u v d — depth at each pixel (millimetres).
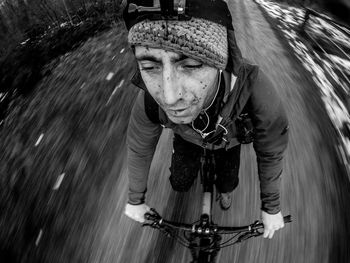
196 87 385
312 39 3723
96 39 4645
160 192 1479
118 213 1479
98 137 2100
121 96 2486
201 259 797
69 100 2865
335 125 1948
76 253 1429
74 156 2014
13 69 4941
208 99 534
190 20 357
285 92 2209
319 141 1751
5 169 2297
